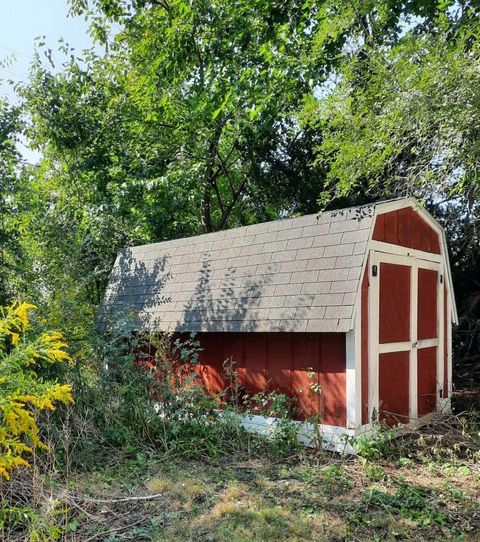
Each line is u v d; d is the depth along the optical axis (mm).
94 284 10914
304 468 5148
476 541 3611
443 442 5906
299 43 8484
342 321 5367
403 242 6645
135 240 12438
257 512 4039
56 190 13500
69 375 5812
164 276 7938
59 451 4980
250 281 6582
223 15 9602
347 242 5949
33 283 8727
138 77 12453
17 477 4094
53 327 6289
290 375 6164
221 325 6418
